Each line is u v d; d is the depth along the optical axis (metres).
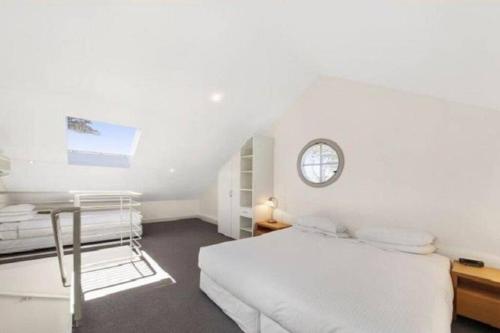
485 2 1.14
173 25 2.14
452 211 2.31
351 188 3.08
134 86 2.64
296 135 3.77
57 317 1.49
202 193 5.79
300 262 1.93
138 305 2.08
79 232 1.35
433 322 1.16
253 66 2.88
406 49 1.86
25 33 1.90
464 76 1.81
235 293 1.81
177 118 3.29
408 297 1.40
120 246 3.65
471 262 2.07
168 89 2.81
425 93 2.42
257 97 3.42
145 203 5.32
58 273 2.17
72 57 2.18
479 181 2.17
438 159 2.40
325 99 3.38
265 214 4.02
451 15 1.32
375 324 1.15
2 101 2.38
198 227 5.04
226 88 3.07
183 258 3.19
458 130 2.28
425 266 1.89
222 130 3.80
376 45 2.02
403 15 1.51
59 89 2.42
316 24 2.11
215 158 4.40
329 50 2.51
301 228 3.12
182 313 1.97
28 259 2.96
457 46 1.54
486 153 2.13
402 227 2.63
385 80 2.57
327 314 1.26
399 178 2.66
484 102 2.04
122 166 3.93
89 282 2.46
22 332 1.35
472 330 1.82
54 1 1.73
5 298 1.70
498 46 1.36
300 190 3.69
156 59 2.42
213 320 1.89
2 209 3.21
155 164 4.05
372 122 2.89
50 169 3.37
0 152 2.74
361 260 2.01
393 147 2.71
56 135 2.90
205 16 2.12
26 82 2.27
